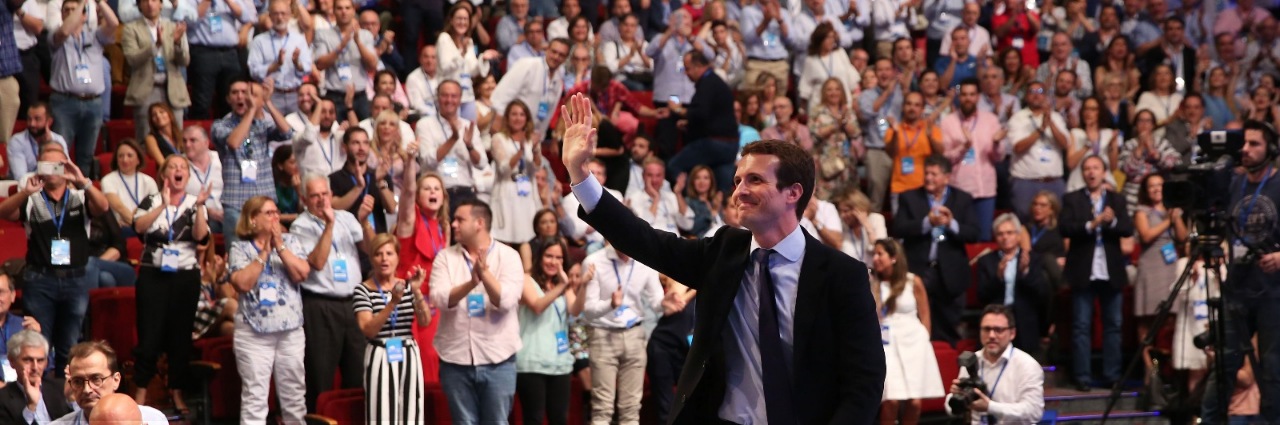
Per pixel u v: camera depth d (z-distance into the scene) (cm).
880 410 944
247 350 845
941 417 1009
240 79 1055
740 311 407
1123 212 1088
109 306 949
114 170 1034
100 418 504
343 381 903
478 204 849
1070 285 1087
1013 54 1477
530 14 1518
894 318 951
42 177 899
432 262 912
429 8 1448
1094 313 1139
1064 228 1091
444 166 1080
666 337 921
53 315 899
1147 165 1284
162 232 903
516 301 850
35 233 895
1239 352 816
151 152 1109
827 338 396
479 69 1307
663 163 1143
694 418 409
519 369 888
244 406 847
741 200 398
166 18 1226
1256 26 1611
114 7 1272
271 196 1055
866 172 1317
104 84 1188
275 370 861
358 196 1015
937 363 972
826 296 396
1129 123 1405
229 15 1267
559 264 909
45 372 779
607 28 1462
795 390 397
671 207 1131
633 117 1288
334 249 905
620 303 884
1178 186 771
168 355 903
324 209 891
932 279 1070
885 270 955
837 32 1471
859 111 1323
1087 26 1578
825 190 1255
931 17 1560
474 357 840
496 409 848
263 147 1063
